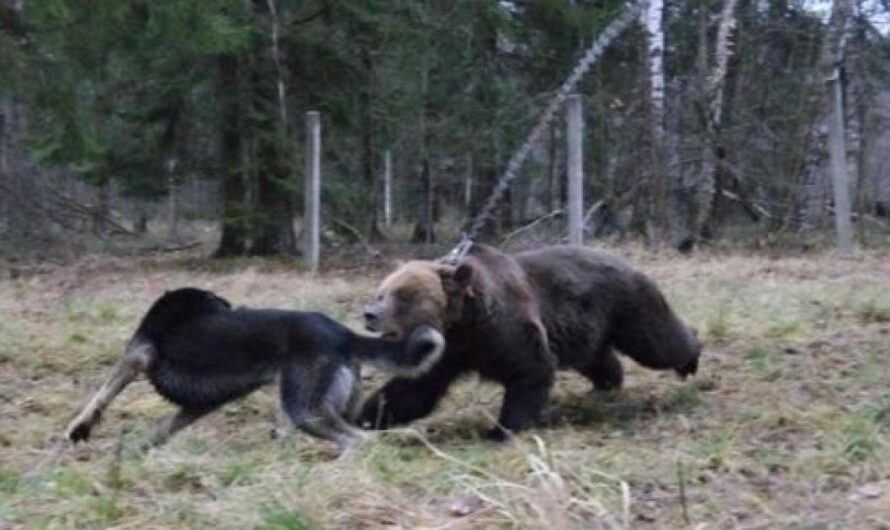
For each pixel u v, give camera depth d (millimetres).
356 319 11344
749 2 22344
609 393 8273
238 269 17516
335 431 6727
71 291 14609
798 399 7727
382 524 5207
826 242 17953
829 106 15930
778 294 11695
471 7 22203
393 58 21781
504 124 22656
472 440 7148
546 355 7219
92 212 26969
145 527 5215
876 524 5078
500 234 23188
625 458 6277
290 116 20406
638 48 20203
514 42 23344
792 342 9594
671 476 5938
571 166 14766
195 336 6918
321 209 21312
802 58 22484
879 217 24000
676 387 8367
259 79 20016
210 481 5918
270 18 19875
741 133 19672
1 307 12875
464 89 23266
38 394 8539
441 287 6809
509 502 5195
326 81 20766
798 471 6012
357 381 6867
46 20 16250
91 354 9836
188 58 19500
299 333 6844
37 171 25047
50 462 6445
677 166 19125
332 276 15844
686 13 22844
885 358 8922
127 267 18828
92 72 17828
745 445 6672
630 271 7898
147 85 20875
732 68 21781
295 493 5457
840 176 15703
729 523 5242
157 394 7910
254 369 6867
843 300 11203
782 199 19656
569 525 5027
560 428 7410
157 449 6699
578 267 7727
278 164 20109
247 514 5258
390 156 27641
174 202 30641
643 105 18719
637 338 7895
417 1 22250
